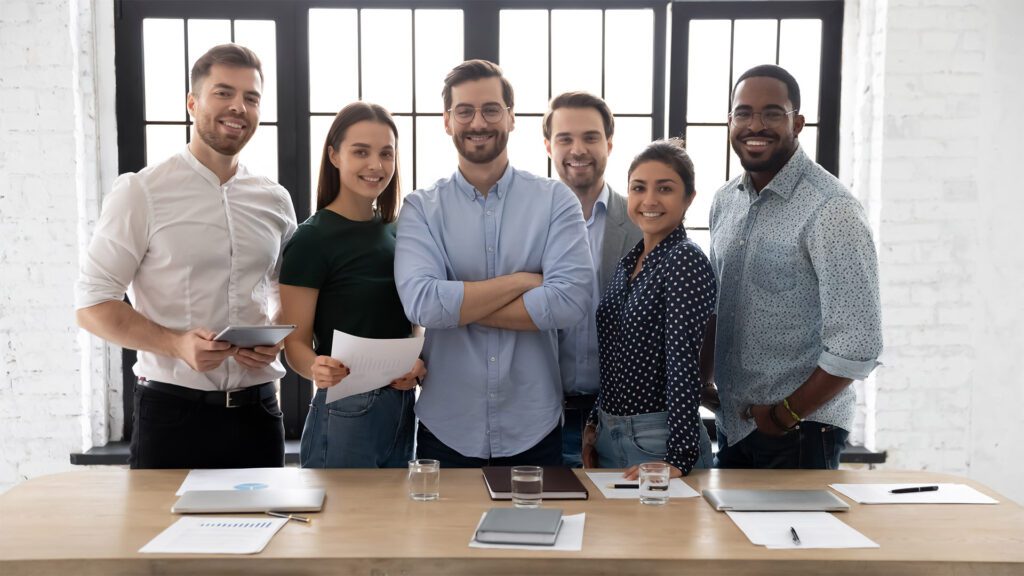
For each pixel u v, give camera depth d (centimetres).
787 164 247
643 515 196
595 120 296
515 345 248
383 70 407
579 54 410
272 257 268
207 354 225
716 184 416
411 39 406
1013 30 390
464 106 245
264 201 268
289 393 410
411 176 411
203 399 251
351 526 187
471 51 405
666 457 223
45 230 382
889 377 397
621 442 238
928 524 191
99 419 400
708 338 265
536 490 199
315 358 246
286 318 251
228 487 216
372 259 254
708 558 169
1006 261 396
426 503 204
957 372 399
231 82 250
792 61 413
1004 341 399
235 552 170
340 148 252
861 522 193
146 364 253
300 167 407
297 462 390
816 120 415
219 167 259
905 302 396
